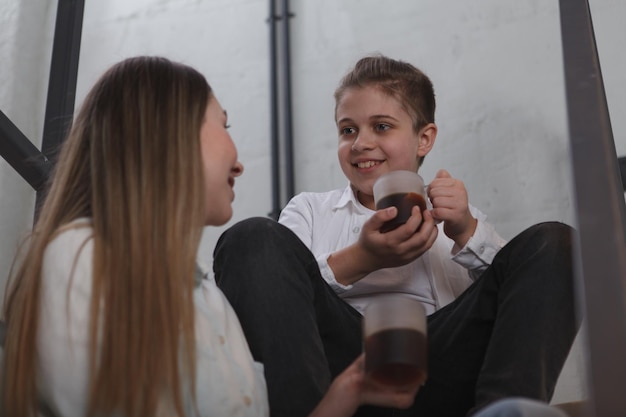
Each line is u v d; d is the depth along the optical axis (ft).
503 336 3.62
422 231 4.30
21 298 3.00
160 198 3.15
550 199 8.79
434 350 4.17
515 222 8.82
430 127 5.61
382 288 5.01
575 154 2.48
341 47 10.29
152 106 3.33
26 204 10.07
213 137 3.49
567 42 3.07
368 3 10.34
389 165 5.32
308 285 3.81
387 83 5.43
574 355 8.05
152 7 11.21
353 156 5.35
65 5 5.54
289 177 9.86
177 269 3.02
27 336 2.91
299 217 5.49
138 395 2.79
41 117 10.61
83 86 10.97
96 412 2.79
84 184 3.30
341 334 4.12
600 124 2.57
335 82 10.16
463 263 4.75
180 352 2.96
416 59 9.83
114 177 3.17
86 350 2.85
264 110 10.41
